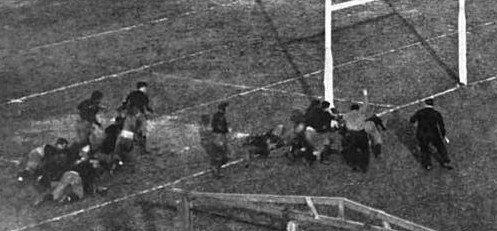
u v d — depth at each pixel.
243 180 14.16
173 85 18.25
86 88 18.14
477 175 14.24
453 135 15.71
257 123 16.33
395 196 13.57
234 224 12.79
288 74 18.78
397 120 16.41
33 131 16.09
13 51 20.30
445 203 13.35
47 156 13.53
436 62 19.36
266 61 19.55
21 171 13.98
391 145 15.39
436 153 14.98
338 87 18.03
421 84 18.17
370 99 17.42
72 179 13.30
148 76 18.75
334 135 15.49
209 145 14.98
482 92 17.73
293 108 16.98
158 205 13.35
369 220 11.02
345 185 13.95
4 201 13.41
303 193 13.64
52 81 18.55
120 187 13.95
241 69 19.09
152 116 16.66
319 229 12.59
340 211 10.95
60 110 17.08
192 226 12.27
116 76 18.78
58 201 13.37
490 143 15.38
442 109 16.86
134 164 14.74
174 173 14.44
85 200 13.51
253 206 10.88
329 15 15.81
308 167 14.60
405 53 19.91
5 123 16.45
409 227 10.63
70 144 15.30
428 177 14.21
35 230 12.54
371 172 14.41
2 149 15.33
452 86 18.05
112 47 20.45
